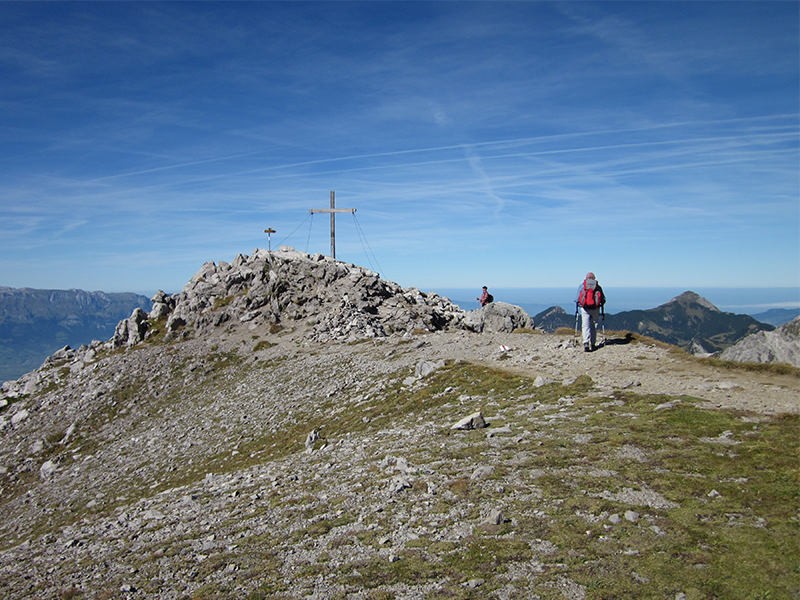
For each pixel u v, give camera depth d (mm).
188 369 64812
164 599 13344
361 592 11969
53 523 37281
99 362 71438
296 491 20703
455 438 22406
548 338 42438
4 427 61375
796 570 10492
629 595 10516
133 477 41281
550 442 19312
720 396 21250
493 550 12812
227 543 16562
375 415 32594
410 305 74125
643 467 16031
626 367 28531
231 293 83438
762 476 14250
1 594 16672
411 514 15695
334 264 82000
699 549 11703
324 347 61656
